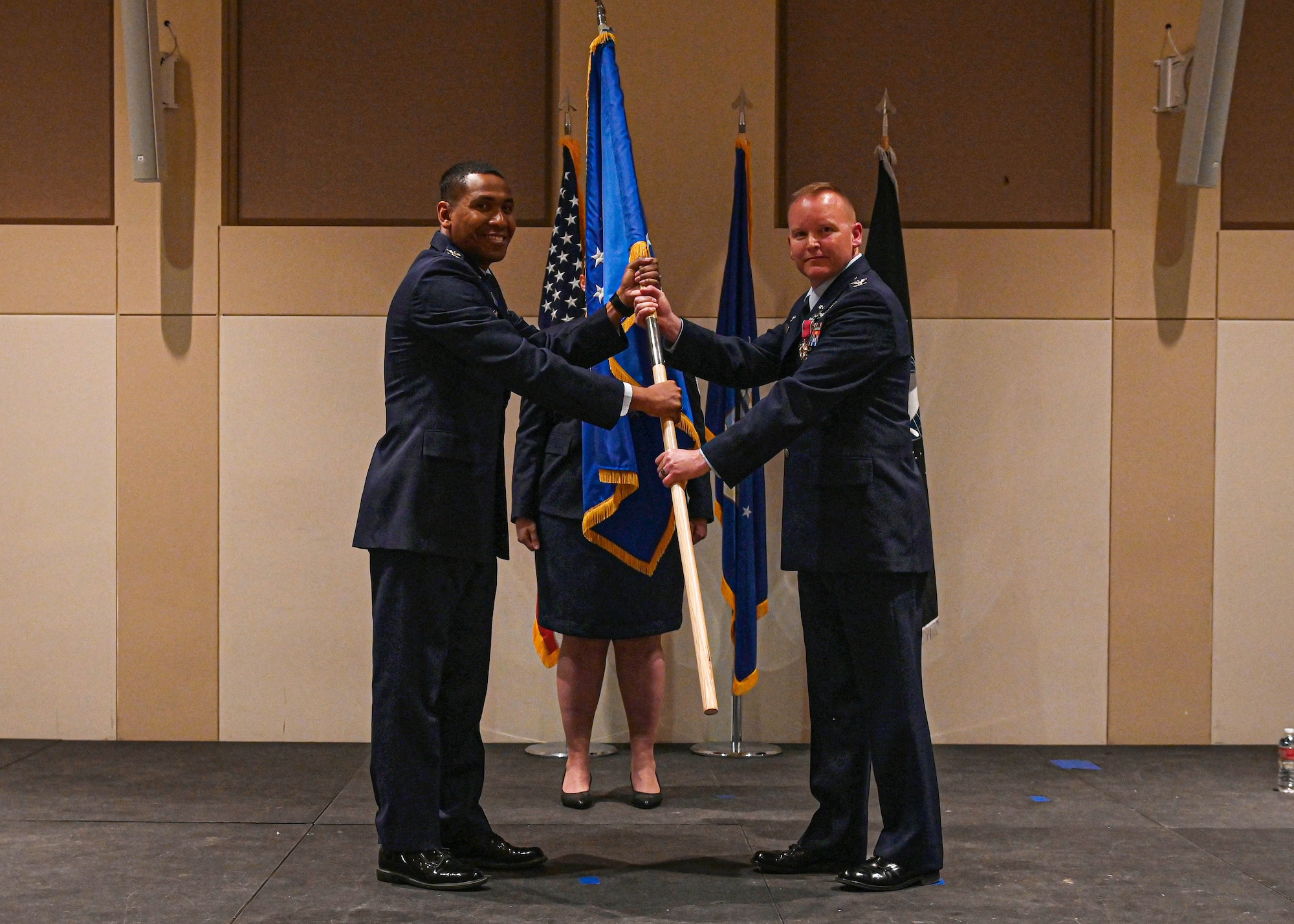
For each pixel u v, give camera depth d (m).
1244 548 4.95
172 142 4.89
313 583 4.89
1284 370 4.96
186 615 4.89
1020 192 5.08
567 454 4.10
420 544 2.99
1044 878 3.12
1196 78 4.71
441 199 3.28
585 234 4.27
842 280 3.18
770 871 3.17
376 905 2.86
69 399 4.90
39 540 4.89
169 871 3.13
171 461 4.89
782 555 3.23
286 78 5.04
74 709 4.89
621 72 4.92
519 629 4.91
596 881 3.08
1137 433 4.94
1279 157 5.07
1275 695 4.94
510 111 5.05
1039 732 4.93
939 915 2.82
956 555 4.93
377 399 4.92
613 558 3.98
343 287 4.91
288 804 3.86
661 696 4.05
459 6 5.05
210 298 4.90
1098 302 4.94
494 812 3.83
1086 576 4.93
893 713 3.05
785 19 5.07
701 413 4.30
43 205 5.01
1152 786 4.20
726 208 4.92
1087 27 5.07
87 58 4.99
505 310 3.38
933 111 5.08
